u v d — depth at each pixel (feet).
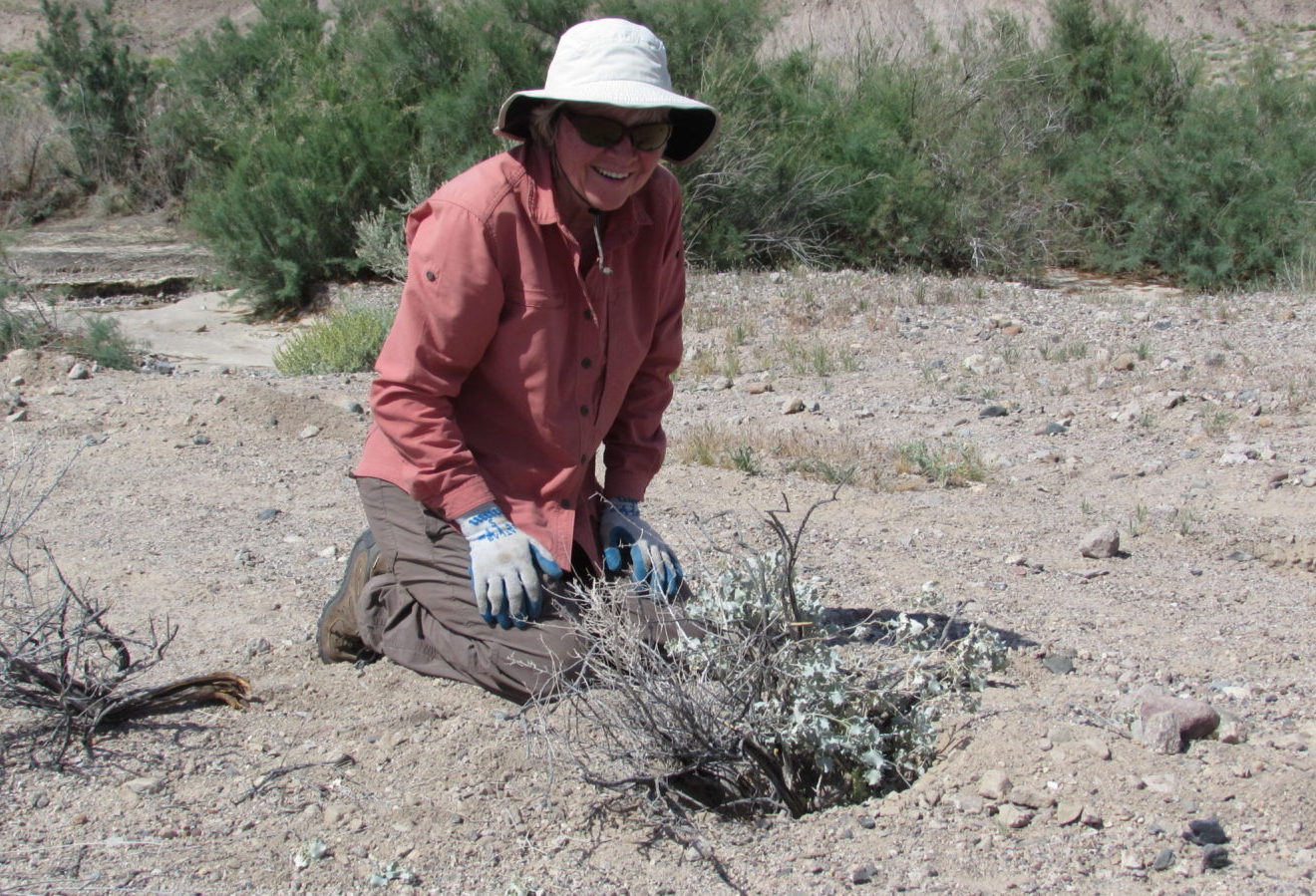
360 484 12.82
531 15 54.29
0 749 11.33
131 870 9.62
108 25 70.90
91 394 27.20
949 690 11.46
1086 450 24.49
